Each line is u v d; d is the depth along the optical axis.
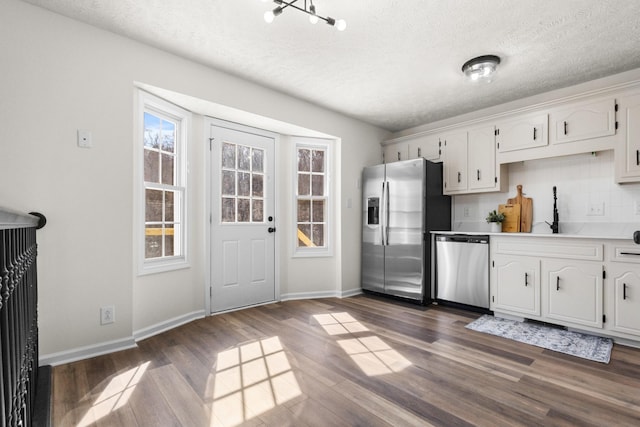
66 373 1.96
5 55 1.92
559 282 2.76
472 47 2.52
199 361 2.15
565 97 2.95
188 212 3.06
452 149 3.88
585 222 3.13
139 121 2.58
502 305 3.11
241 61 2.77
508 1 1.99
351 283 4.20
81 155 2.18
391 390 1.79
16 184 1.94
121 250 2.35
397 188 3.90
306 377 1.94
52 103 2.07
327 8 2.06
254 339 2.57
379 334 2.69
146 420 1.51
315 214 4.18
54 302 2.07
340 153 4.09
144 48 2.49
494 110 3.79
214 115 3.23
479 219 3.89
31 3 2.00
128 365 2.09
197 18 2.18
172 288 2.89
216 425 1.48
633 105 2.64
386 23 2.22
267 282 3.76
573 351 2.32
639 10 2.05
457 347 2.40
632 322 2.40
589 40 2.40
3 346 0.76
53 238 2.07
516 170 3.60
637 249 2.39
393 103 3.72
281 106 3.43
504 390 1.79
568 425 1.47
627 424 1.48
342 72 2.96
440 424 1.48
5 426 0.75
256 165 3.71
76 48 2.17
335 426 1.47
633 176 2.63
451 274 3.55
